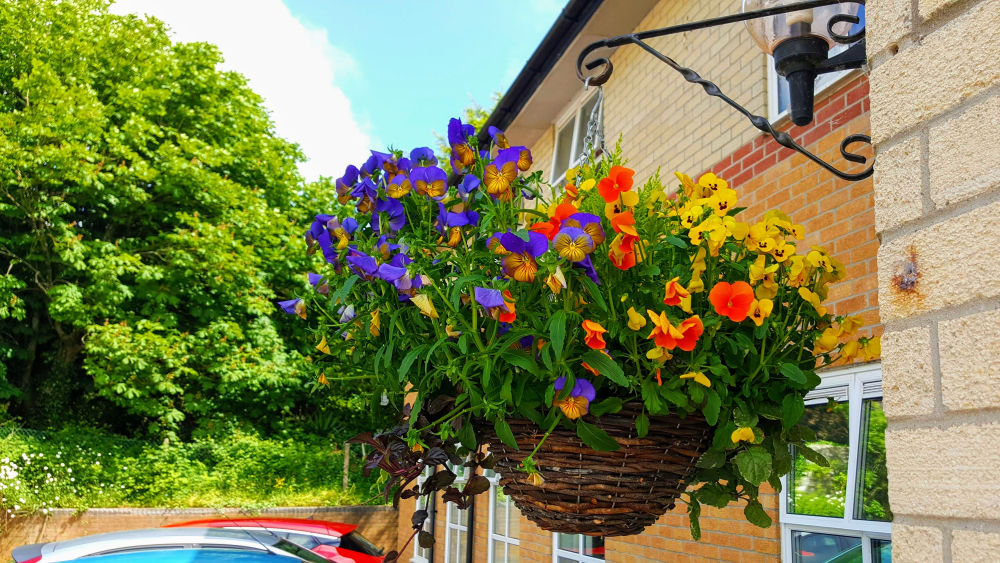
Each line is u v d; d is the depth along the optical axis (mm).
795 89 2209
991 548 904
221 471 16297
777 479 1658
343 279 1751
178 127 19828
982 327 942
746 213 4754
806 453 1612
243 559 5094
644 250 1578
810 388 1578
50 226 16188
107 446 15391
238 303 17859
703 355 1487
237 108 21219
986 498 916
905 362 1053
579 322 1438
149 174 16688
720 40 5375
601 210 1592
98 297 16406
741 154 4910
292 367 18016
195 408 17734
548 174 9422
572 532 1577
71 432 15984
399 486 1640
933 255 1021
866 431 3580
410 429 1571
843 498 3672
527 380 1509
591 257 1493
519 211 1629
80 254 15867
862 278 3617
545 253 1450
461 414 1567
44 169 15469
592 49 2055
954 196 995
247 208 18641
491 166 1646
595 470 1514
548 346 1409
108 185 17312
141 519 13414
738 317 1464
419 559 12008
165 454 15727
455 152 1739
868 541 3510
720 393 1502
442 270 1650
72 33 18625
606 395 1541
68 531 12758
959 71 1005
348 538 7387
